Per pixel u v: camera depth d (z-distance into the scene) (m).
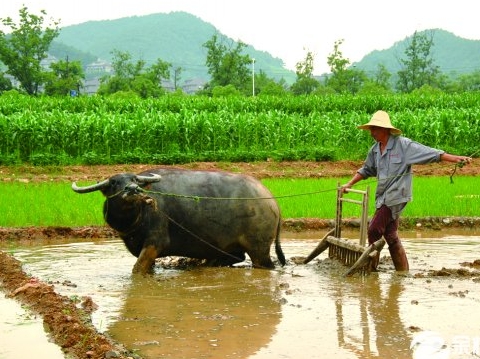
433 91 53.94
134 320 6.54
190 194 8.96
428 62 78.56
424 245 11.52
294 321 6.55
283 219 13.28
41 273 8.85
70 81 64.44
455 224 13.70
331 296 7.64
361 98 37.97
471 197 15.66
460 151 26.41
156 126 25.39
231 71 70.38
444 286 8.17
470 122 28.69
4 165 22.81
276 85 62.12
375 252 8.63
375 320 6.60
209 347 5.70
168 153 25.09
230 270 9.19
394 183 8.84
